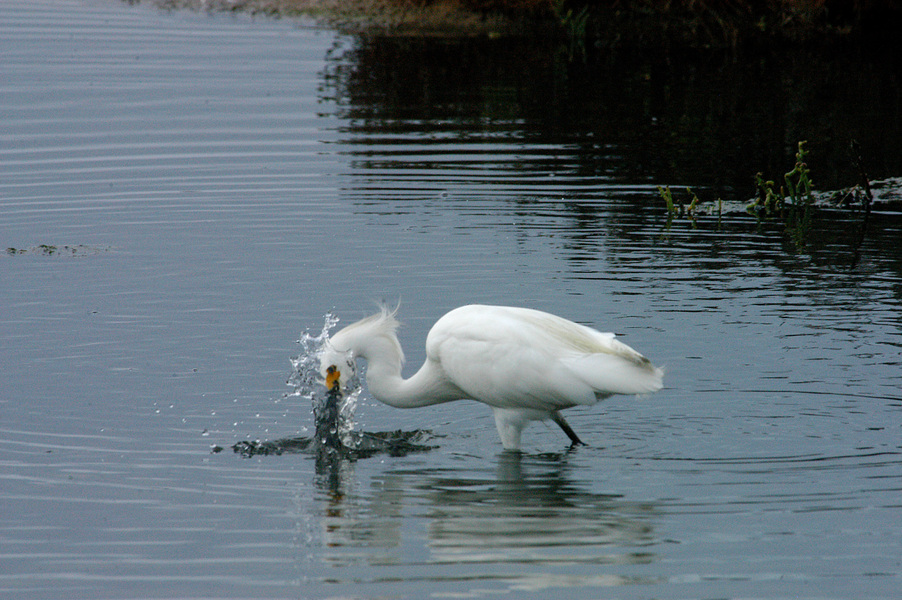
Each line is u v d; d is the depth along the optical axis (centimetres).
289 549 813
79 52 3098
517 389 1015
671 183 2020
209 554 804
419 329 1309
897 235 1719
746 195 1959
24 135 2289
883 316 1328
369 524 857
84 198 1894
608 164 2141
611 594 738
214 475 955
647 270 1527
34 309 1373
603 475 959
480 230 1722
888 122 2483
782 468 955
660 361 1197
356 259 1578
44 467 959
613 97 2742
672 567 777
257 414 1085
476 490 931
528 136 2353
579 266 1544
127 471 956
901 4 3569
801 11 3541
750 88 2850
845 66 3139
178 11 3825
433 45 3362
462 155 2192
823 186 2034
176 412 1083
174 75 2856
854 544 809
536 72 3034
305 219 1784
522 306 1377
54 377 1161
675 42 3494
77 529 846
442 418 1130
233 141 2275
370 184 1986
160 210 1833
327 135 2336
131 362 1205
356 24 3647
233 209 1841
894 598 731
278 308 1379
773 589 744
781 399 1101
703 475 948
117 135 2305
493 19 3725
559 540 825
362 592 743
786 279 1486
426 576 768
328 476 962
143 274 1515
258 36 3428
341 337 1078
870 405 1080
